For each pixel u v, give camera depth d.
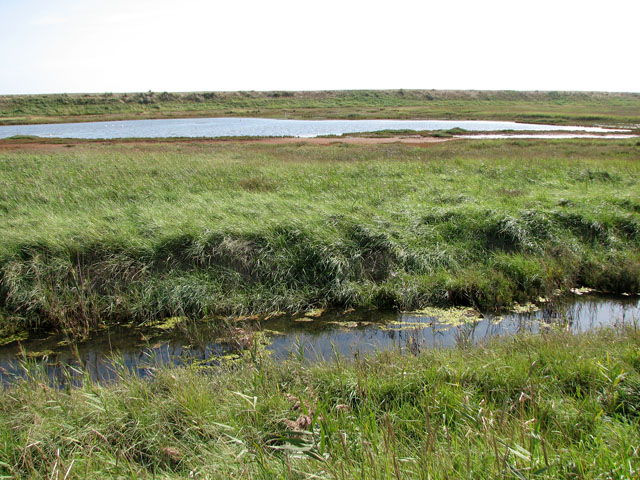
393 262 8.83
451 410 3.82
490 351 5.02
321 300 8.16
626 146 24.48
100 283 8.02
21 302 7.45
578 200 11.02
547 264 8.70
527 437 3.09
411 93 111.69
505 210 10.11
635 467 2.72
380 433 3.37
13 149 26.91
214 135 43.22
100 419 3.90
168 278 8.14
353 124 56.22
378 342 6.70
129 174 14.34
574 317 7.42
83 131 49.81
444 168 15.76
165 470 3.36
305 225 9.15
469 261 8.96
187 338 7.00
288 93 110.69
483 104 97.12
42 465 3.24
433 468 2.73
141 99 95.12
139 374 5.73
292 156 20.83
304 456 3.00
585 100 109.12
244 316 7.72
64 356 6.48
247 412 3.77
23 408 4.14
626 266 8.53
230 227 8.97
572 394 4.04
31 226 8.92
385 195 11.75
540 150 22.34
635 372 4.12
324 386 4.43
